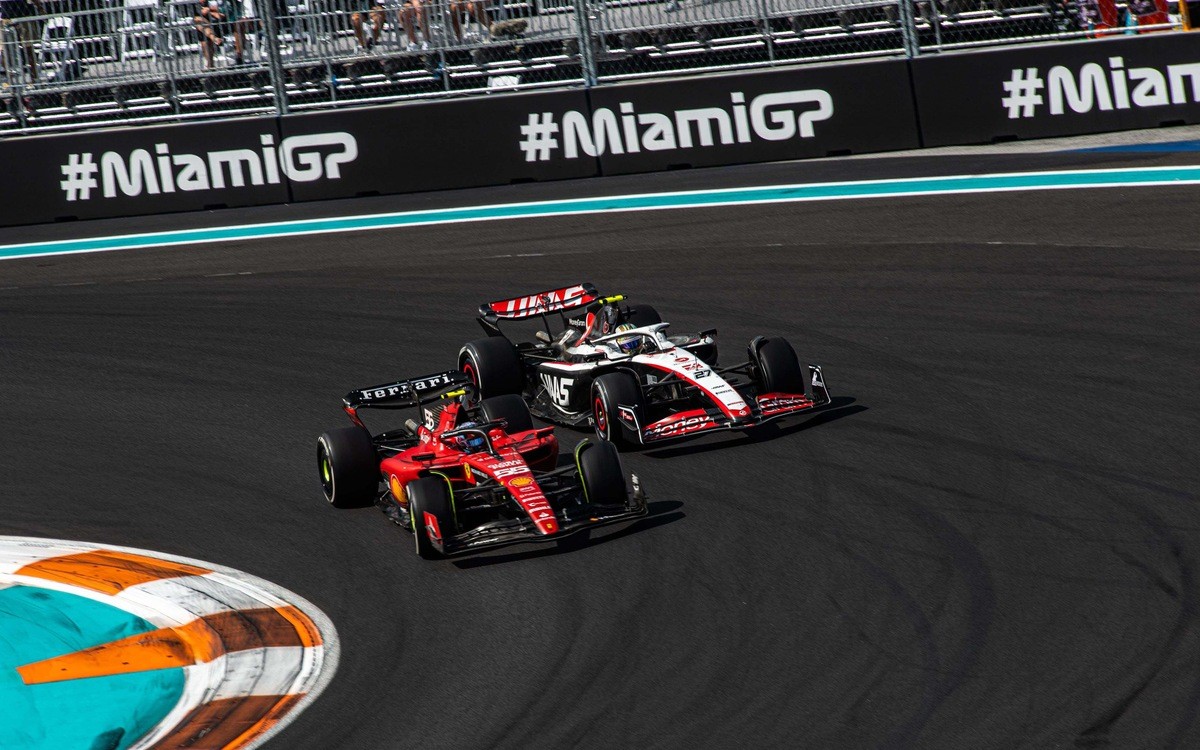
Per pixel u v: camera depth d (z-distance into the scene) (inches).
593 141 3110.2
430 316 2193.7
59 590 1286.9
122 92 3329.2
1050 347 1758.1
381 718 1010.7
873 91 3019.2
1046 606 1072.8
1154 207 2388.0
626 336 1592.0
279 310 2301.9
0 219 3169.3
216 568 1332.4
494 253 2564.0
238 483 1566.2
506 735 968.3
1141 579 1100.5
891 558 1194.0
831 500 1338.6
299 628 1182.9
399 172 3139.8
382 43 3211.1
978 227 2399.1
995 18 3132.4
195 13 3218.5
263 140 3139.8
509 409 1496.1
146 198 3164.4
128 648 1160.8
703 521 1316.4
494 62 3240.7
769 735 933.2
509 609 1173.1
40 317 2385.6
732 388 1489.9
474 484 1347.2
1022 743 890.1
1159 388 1568.7
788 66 3198.8
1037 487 1321.4
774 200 2738.7
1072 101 2957.7
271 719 1023.6
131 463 1659.7
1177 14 3043.8
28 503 1552.7
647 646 1078.4
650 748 932.6
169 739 1003.3
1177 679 941.8
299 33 3191.4
